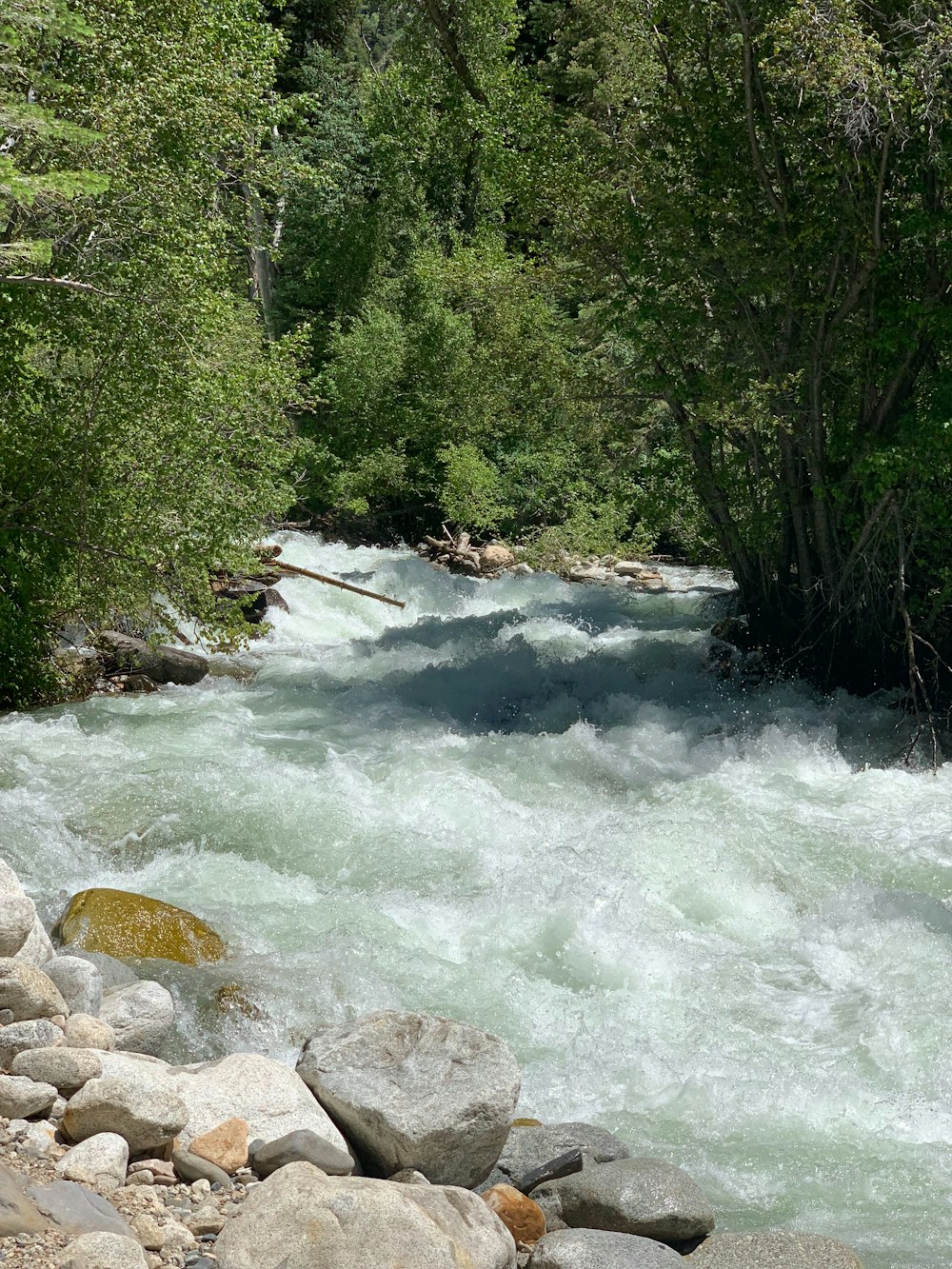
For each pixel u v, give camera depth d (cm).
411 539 2988
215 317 1227
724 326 1375
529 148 1587
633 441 1650
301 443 1582
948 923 738
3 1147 382
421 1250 345
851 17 1145
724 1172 496
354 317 3312
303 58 3881
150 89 1124
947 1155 512
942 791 1026
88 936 617
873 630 1375
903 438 1247
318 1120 431
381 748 1107
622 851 820
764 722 1257
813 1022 629
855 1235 451
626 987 659
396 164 3416
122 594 1233
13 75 1077
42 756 991
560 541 2611
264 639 1691
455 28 2755
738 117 1350
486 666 1481
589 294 1581
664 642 1623
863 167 1258
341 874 788
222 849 814
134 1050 483
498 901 738
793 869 824
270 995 587
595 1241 397
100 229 1141
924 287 1297
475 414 2923
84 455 1143
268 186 1324
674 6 1359
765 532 1434
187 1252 349
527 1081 559
